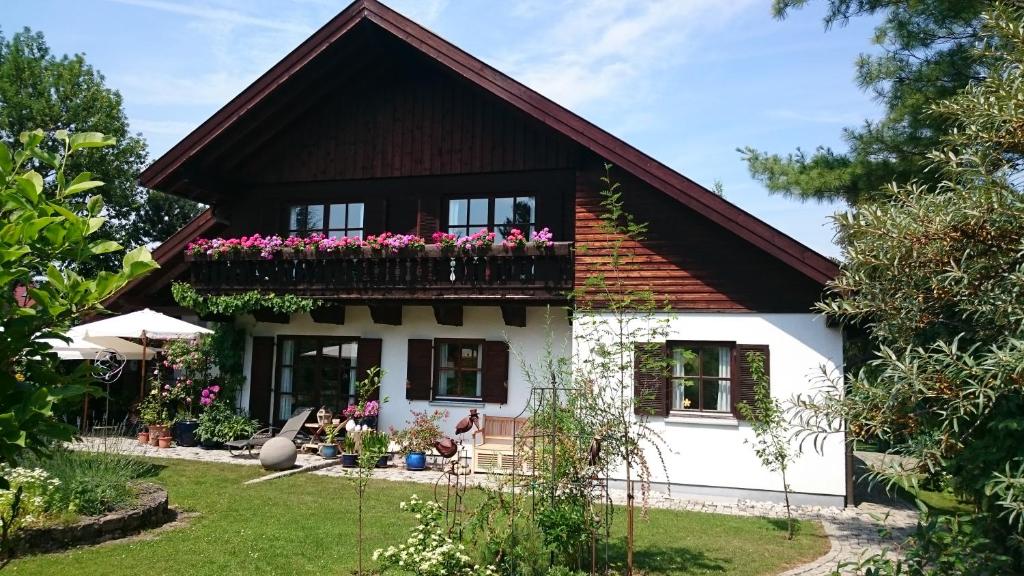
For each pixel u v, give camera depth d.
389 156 13.57
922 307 4.29
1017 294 3.75
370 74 13.88
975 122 4.16
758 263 10.93
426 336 13.36
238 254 13.48
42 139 2.30
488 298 12.02
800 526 8.72
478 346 13.20
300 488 9.85
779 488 10.52
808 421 4.79
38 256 2.22
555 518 5.96
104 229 29.80
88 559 6.40
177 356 14.20
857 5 11.41
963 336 4.16
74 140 2.36
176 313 15.55
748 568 6.71
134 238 31.48
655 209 11.41
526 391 12.62
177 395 13.95
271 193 14.34
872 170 11.15
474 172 12.99
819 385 10.46
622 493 10.66
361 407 6.89
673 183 10.83
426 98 13.53
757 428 8.88
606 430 6.35
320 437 13.23
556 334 12.63
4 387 2.16
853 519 9.34
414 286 12.44
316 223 14.16
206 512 8.33
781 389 10.62
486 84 11.94
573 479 6.32
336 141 13.96
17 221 2.10
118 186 29.72
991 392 3.38
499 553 5.77
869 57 11.38
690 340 11.02
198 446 13.76
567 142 12.46
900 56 11.16
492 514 6.29
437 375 13.31
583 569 6.33
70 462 8.07
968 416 3.77
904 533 8.50
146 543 6.97
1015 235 3.88
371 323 13.72
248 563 6.40
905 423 4.06
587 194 11.78
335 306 13.58
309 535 7.37
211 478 10.41
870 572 3.80
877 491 11.52
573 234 12.42
